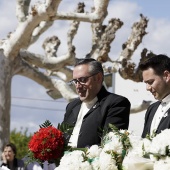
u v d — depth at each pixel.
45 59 17.44
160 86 5.70
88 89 6.29
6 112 16.64
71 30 17.70
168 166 4.35
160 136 4.48
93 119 6.25
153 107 5.96
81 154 4.98
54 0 14.84
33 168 8.13
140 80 17.52
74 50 17.41
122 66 17.28
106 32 17.09
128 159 4.58
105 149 4.81
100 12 15.20
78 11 17.44
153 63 5.72
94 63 6.32
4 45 16.58
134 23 17.97
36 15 15.24
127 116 6.32
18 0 16.22
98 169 4.82
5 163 10.41
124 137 4.81
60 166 4.96
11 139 29.44
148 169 4.45
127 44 17.88
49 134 5.45
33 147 5.45
